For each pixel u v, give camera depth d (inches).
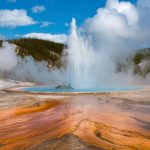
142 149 254.7
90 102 523.5
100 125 338.0
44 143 272.8
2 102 543.2
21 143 274.1
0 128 331.9
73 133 304.8
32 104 509.0
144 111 421.7
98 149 254.2
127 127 327.9
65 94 676.1
